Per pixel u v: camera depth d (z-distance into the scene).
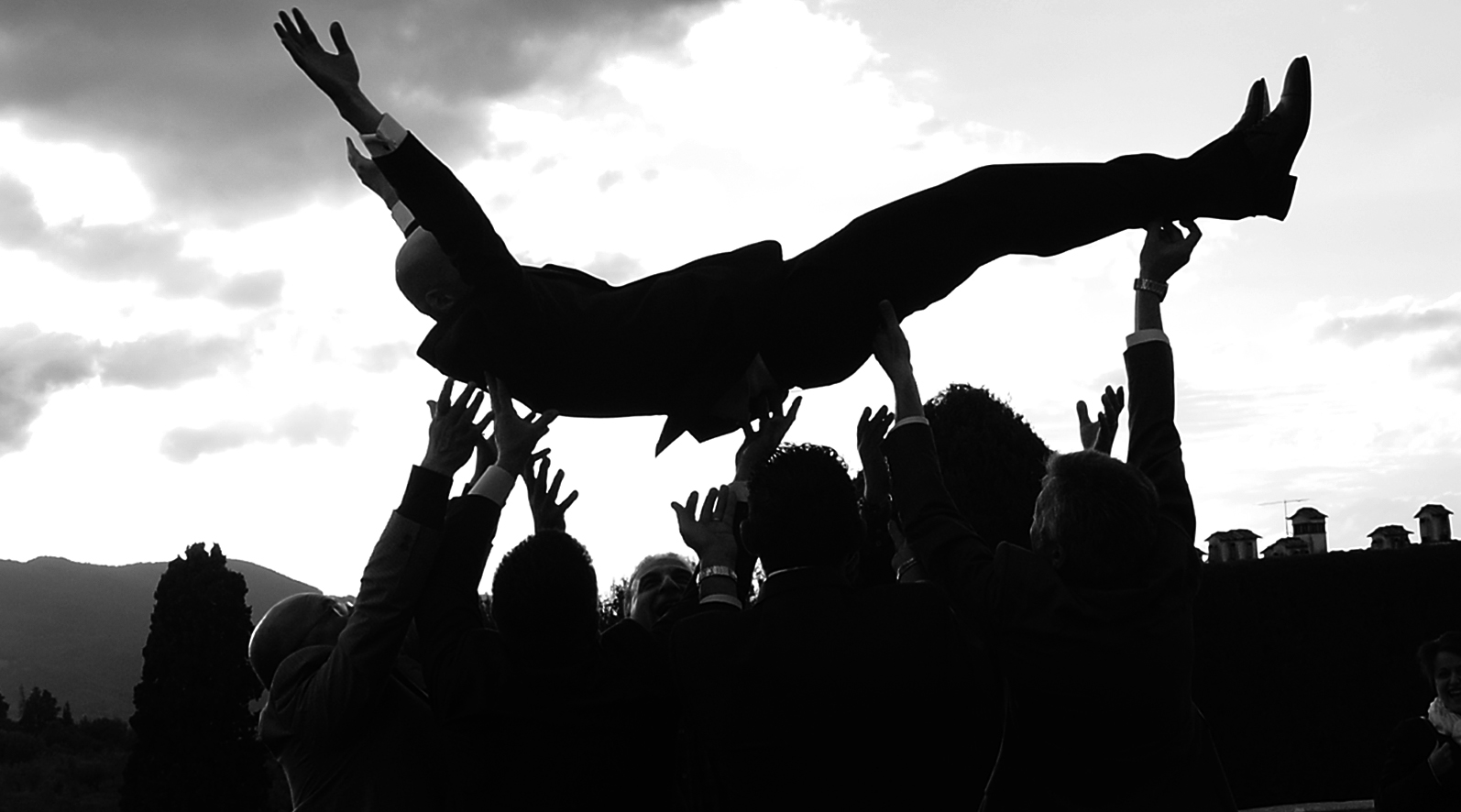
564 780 2.86
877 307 3.65
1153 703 2.62
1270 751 17.22
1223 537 25.97
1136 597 2.67
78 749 42.38
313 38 3.00
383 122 2.95
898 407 3.13
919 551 2.88
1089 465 2.77
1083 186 3.52
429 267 3.58
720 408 3.74
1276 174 3.49
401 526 3.09
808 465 2.89
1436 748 5.36
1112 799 2.65
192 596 26.28
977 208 3.56
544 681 2.89
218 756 25.80
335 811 3.13
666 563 4.03
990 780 2.85
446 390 3.22
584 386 3.53
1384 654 17.11
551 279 3.55
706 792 3.47
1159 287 3.42
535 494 3.59
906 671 2.74
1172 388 3.21
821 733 2.71
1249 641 17.42
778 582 2.85
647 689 2.98
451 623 3.03
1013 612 2.69
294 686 3.22
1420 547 17.52
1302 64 3.48
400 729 3.23
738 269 3.59
